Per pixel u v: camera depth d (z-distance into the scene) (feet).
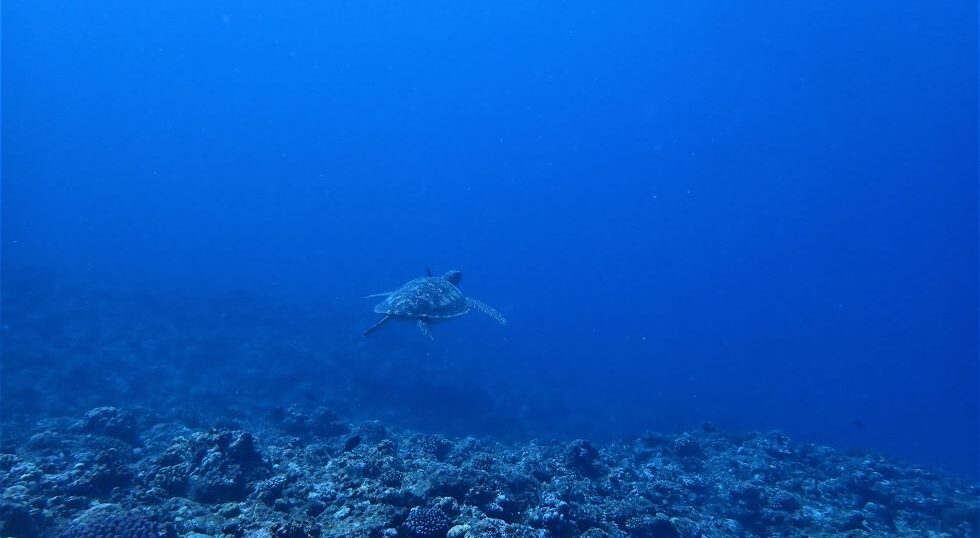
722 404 189.57
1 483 30.81
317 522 28.40
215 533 27.40
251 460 35.96
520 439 99.71
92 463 35.04
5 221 318.24
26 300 113.50
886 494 54.13
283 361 110.73
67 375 82.17
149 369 92.58
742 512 48.88
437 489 33.58
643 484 48.91
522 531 28.71
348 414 93.04
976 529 49.11
